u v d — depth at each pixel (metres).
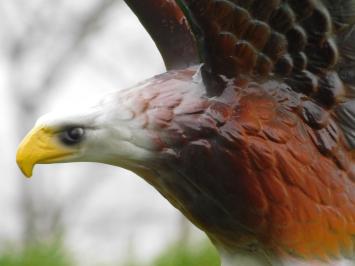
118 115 3.45
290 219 3.45
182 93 3.46
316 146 3.47
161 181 3.47
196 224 3.48
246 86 3.46
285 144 3.45
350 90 3.47
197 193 3.46
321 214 3.46
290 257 3.46
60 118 3.45
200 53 3.45
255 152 3.44
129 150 3.45
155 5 3.51
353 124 3.47
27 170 3.46
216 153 3.44
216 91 3.46
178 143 3.45
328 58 3.45
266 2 3.42
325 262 3.46
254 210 3.45
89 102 3.47
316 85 3.46
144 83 3.47
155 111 3.45
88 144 3.46
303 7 3.43
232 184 3.44
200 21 3.42
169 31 3.52
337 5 3.43
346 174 3.47
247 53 3.45
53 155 3.46
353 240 3.47
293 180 3.45
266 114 3.45
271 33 3.44
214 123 3.44
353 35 3.44
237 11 3.42
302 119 3.46
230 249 3.48
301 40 3.44
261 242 3.46
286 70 3.46
